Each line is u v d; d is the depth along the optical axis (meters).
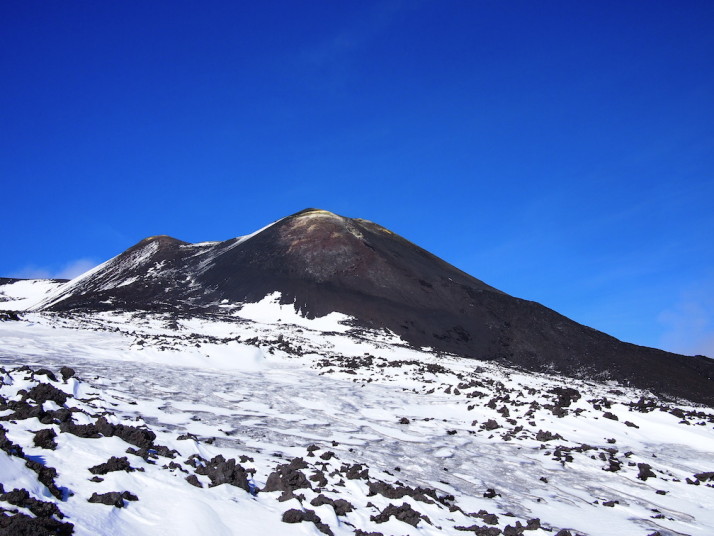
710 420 28.06
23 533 6.98
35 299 113.06
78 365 26.45
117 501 8.80
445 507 13.47
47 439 10.84
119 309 59.09
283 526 9.44
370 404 26.61
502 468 18.67
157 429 15.92
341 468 14.96
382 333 64.19
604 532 13.55
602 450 21.73
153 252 103.94
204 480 11.05
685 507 16.22
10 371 18.50
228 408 22.06
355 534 9.98
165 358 33.16
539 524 12.73
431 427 23.42
